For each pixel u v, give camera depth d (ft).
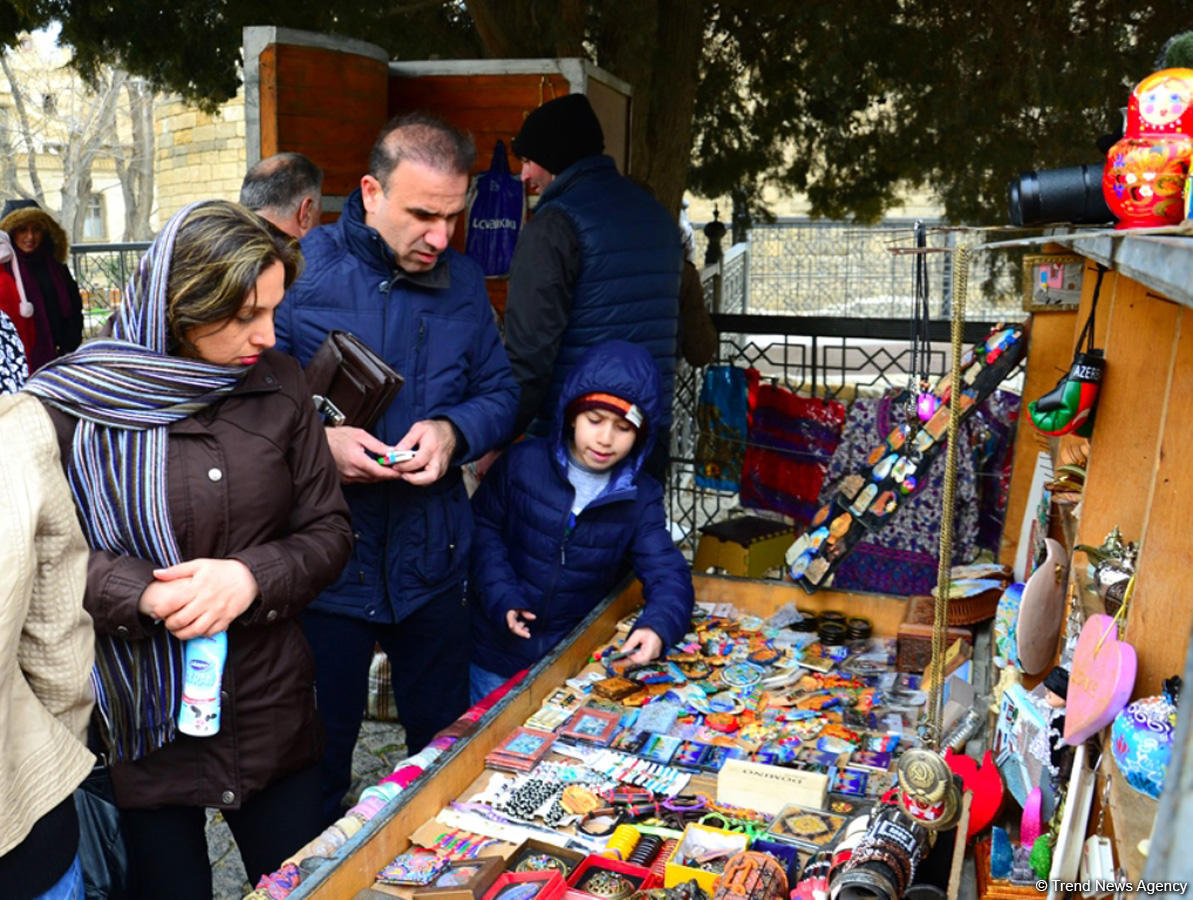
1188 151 4.34
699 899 5.48
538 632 10.03
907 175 18.93
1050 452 8.82
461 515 9.28
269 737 6.79
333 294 8.65
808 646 9.35
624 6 15.16
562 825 6.43
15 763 4.93
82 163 65.92
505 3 17.60
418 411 8.82
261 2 16.08
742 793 6.79
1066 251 8.95
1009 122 16.24
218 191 51.44
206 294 5.90
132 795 6.62
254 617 6.46
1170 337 5.47
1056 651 6.86
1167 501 4.61
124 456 6.13
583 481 9.68
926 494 12.84
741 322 16.63
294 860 5.95
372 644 9.23
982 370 9.34
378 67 14.69
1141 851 3.51
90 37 15.83
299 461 6.92
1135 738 3.99
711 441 16.28
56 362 6.17
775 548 15.35
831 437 15.34
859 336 16.08
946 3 14.89
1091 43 13.93
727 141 19.98
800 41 17.61
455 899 5.45
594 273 10.68
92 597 6.03
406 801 6.26
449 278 8.92
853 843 5.47
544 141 10.94
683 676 8.68
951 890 5.33
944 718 7.36
